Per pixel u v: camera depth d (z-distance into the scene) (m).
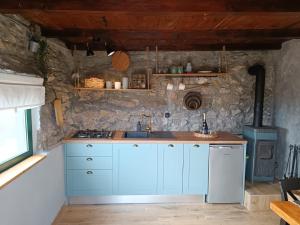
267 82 3.90
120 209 3.22
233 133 3.93
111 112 3.83
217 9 1.82
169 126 3.90
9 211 1.81
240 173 3.31
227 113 3.92
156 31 2.86
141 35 2.88
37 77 2.33
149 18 2.34
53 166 2.84
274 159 3.50
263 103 3.82
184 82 3.86
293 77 3.35
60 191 3.10
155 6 1.81
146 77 3.80
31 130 2.53
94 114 3.81
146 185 3.30
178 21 2.45
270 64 3.87
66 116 3.43
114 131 3.79
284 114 3.56
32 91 2.18
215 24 2.56
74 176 3.26
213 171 3.28
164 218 3.01
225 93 3.90
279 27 2.71
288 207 1.75
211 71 3.76
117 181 3.28
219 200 3.33
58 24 2.53
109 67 3.78
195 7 1.82
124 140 3.22
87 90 3.76
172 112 3.89
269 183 3.57
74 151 3.22
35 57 2.47
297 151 3.22
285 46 3.52
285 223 1.87
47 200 2.64
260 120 3.68
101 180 3.28
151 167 3.28
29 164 2.18
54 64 2.99
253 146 3.51
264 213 3.14
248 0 1.83
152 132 3.79
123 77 3.65
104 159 3.25
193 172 3.30
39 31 2.59
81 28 2.72
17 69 2.09
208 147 3.27
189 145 3.26
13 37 2.04
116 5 1.81
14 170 1.99
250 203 3.19
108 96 3.81
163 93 3.86
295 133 3.32
